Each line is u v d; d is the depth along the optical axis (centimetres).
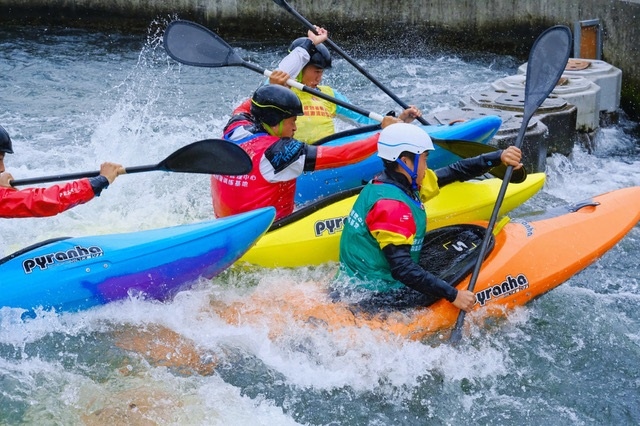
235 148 400
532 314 433
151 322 400
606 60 882
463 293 386
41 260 396
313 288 417
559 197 621
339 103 512
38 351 381
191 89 898
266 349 383
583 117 721
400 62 1037
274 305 403
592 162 711
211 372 371
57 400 351
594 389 382
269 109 430
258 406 355
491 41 1045
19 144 710
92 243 405
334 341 383
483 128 527
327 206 459
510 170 439
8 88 884
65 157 679
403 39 1077
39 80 916
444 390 375
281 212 456
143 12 1127
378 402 366
